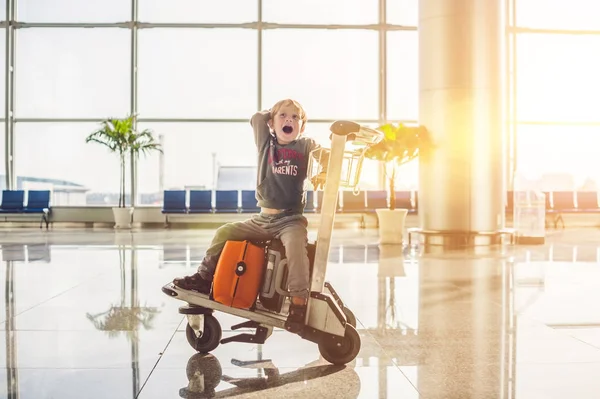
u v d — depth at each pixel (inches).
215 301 115.0
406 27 628.1
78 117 634.2
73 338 132.9
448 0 390.0
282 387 99.7
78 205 632.4
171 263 274.7
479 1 389.1
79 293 191.8
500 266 269.0
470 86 390.0
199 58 634.8
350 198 593.0
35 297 184.5
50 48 631.2
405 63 634.2
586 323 149.6
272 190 114.1
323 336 111.7
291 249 111.0
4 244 381.7
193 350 123.0
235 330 141.0
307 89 639.1
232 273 113.0
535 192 399.9
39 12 625.9
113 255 311.1
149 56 634.2
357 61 635.5
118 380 103.1
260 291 114.7
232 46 636.1
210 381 102.7
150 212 623.5
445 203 393.4
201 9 628.4
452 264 276.1
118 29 629.3
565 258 303.4
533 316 158.4
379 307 171.0
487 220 394.0
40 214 602.5
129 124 589.6
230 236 116.3
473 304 175.5
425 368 111.0
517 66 629.6
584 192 610.5
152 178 637.9
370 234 499.8
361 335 137.5
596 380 103.9
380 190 606.5
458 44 389.1
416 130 390.0
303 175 114.8
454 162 391.5
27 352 121.3
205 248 351.9
